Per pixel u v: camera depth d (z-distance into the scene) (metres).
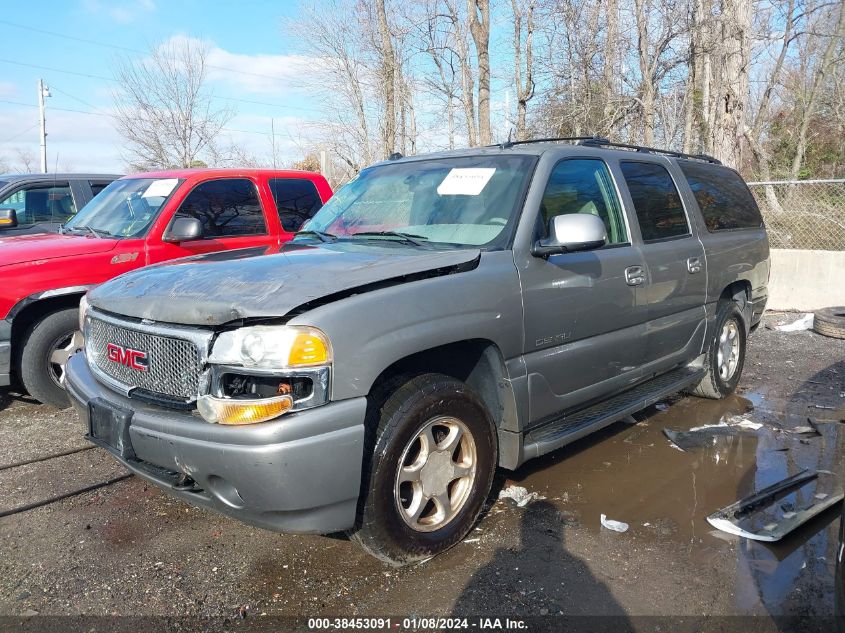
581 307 3.79
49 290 5.27
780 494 3.85
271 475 2.59
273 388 2.68
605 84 16.77
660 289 4.48
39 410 5.57
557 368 3.69
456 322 3.10
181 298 2.92
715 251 5.18
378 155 23.00
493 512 3.69
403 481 3.02
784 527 3.38
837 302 9.41
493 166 3.95
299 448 2.60
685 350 4.98
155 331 2.93
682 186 5.10
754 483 4.05
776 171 22.19
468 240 3.59
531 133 19.06
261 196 6.73
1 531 3.57
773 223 10.84
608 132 16.27
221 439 2.63
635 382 4.46
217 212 6.38
